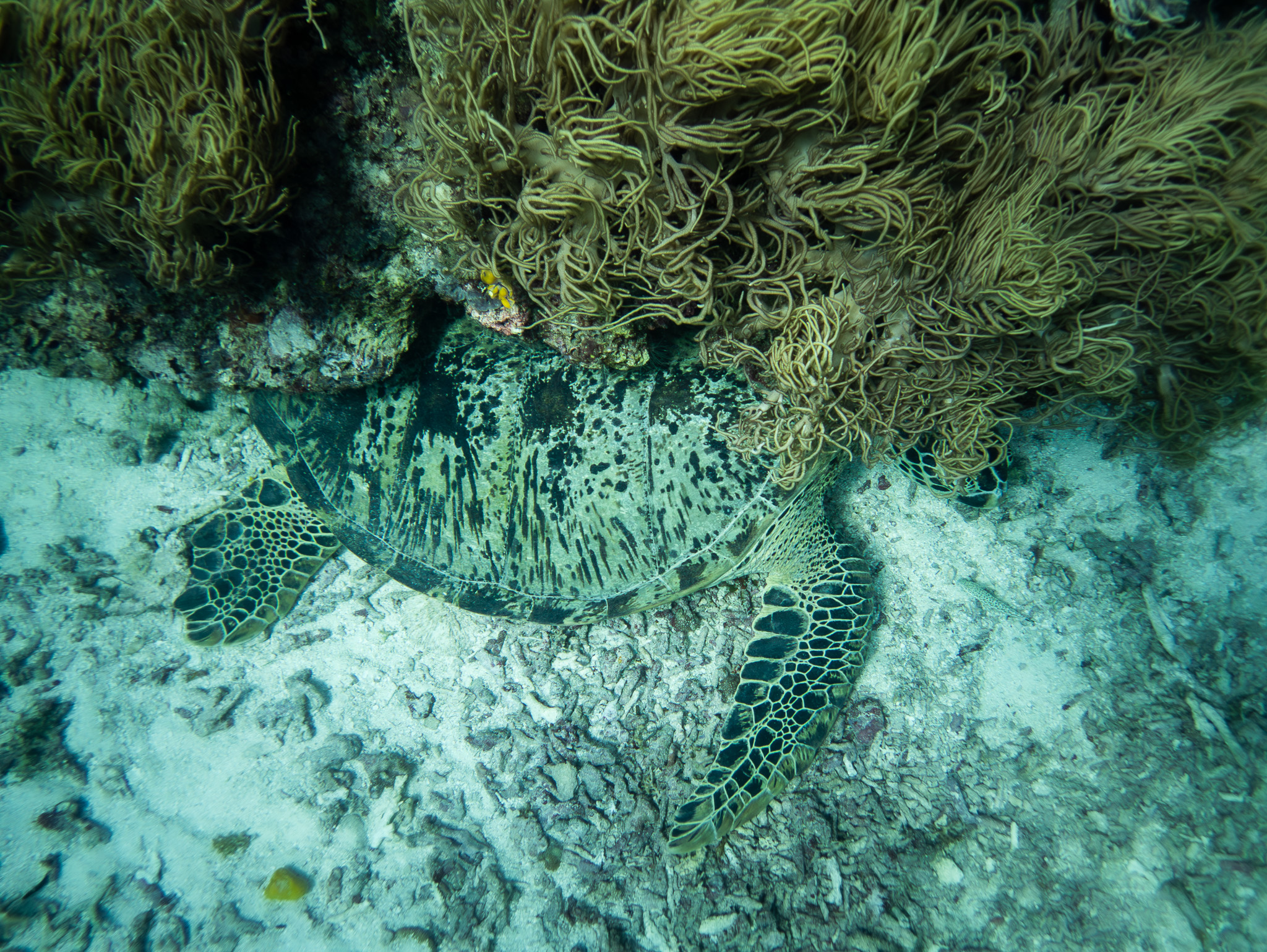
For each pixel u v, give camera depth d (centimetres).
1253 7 94
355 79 100
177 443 137
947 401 112
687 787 123
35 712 120
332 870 118
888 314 106
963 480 123
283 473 138
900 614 130
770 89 89
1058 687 121
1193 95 93
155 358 114
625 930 116
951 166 98
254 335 113
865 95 91
